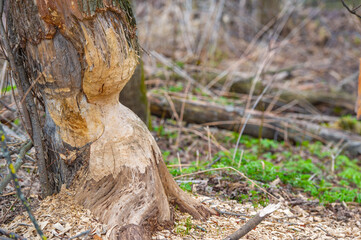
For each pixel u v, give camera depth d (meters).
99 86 2.39
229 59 9.09
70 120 2.50
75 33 2.25
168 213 2.62
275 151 5.82
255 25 10.19
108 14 2.32
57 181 2.75
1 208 2.92
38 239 2.35
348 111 7.64
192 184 3.71
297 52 10.41
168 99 6.02
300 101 7.46
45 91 2.50
